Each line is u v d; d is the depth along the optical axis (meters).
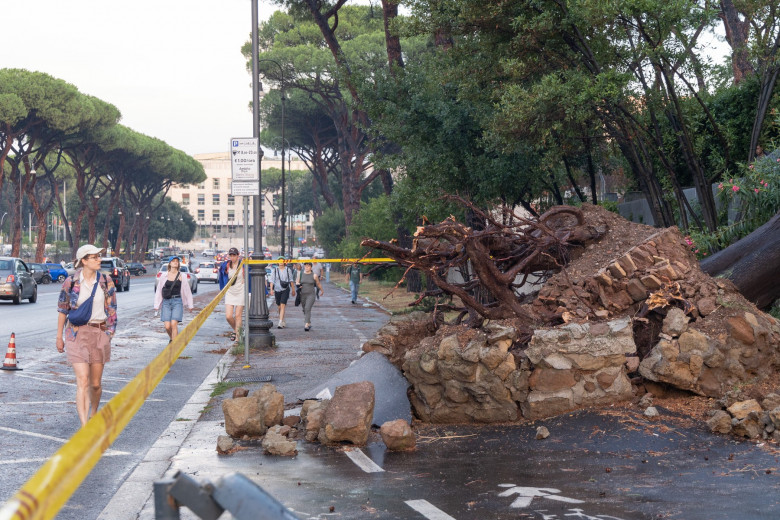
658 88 12.42
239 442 7.52
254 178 16.20
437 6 15.06
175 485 1.63
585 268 8.69
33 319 23.44
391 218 21.95
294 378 11.62
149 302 34.44
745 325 7.73
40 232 63.25
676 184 12.07
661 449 6.42
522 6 13.05
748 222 10.36
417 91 18.97
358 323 22.66
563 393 7.45
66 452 1.45
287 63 49.75
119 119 63.78
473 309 8.66
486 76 15.87
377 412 7.98
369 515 4.94
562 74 12.91
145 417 9.11
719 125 13.46
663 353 7.57
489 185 16.98
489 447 6.81
